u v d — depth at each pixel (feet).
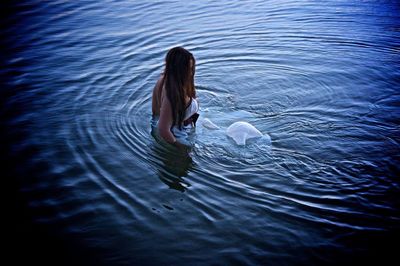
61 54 20.86
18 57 20.52
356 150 13.21
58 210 11.05
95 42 22.22
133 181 12.18
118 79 18.47
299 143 13.64
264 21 24.67
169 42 22.12
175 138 13.74
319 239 9.87
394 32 22.38
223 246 9.78
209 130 14.20
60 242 9.98
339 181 11.85
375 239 9.80
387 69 18.76
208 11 26.50
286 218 10.58
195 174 12.37
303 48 21.22
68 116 15.67
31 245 9.89
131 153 13.46
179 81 13.00
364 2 27.02
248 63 19.92
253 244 9.80
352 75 18.40
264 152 13.15
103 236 10.16
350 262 9.20
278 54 20.71
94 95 17.17
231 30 23.52
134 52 21.03
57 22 24.84
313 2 27.53
